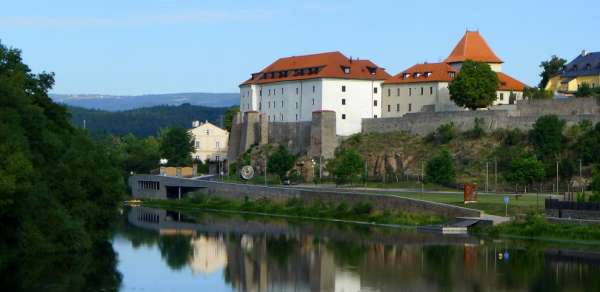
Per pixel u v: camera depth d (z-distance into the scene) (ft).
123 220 635.25
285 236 530.27
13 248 405.80
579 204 497.87
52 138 438.81
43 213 418.31
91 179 459.73
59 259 408.46
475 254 443.32
